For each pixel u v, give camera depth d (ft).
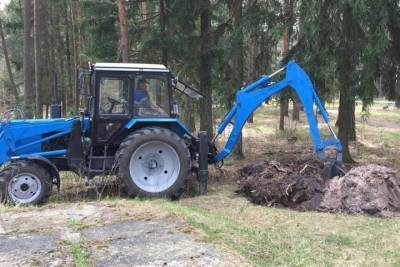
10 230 21.52
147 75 30.35
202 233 21.13
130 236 20.62
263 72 43.78
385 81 41.73
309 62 37.93
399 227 23.75
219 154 33.37
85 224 22.36
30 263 17.61
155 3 50.16
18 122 30.25
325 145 31.09
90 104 30.42
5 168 27.89
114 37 52.01
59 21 96.99
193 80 50.60
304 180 28.71
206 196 30.66
